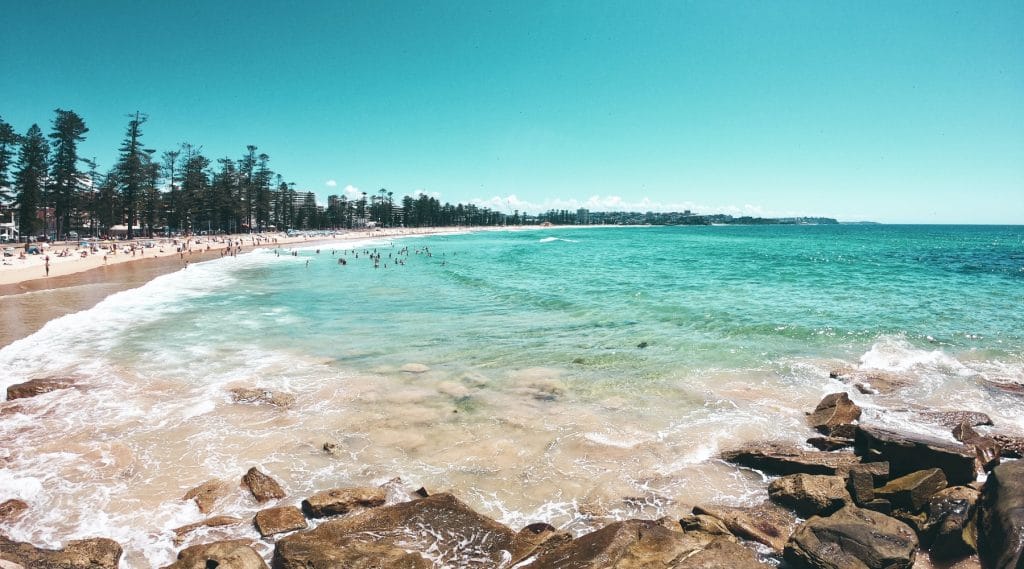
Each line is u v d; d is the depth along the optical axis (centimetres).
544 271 4172
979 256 5331
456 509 709
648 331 1827
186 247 6162
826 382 1295
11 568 568
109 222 7575
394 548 623
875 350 1550
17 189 5938
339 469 857
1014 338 1673
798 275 3528
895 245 7894
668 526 689
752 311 2142
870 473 767
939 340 1656
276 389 1227
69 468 843
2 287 2944
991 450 885
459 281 3547
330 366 1430
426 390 1239
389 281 3572
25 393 1166
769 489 799
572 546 630
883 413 1089
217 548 605
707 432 1007
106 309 2292
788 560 648
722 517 716
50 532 679
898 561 600
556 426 1033
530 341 1716
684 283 3139
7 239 6575
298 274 4075
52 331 1822
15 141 5788
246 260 5503
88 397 1163
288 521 696
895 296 2502
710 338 1712
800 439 978
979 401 1174
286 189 12350
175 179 8312
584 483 820
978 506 701
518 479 830
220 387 1235
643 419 1070
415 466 869
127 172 7038
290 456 899
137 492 779
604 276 3650
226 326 1956
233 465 864
